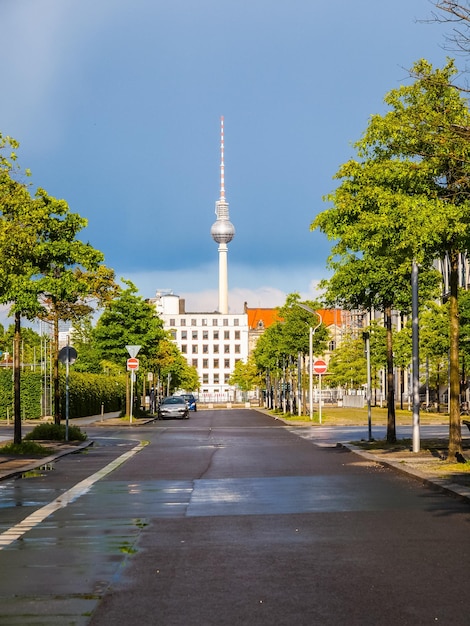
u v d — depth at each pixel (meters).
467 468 18.88
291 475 19.25
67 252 28.11
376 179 20.20
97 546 10.09
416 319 24.09
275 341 76.31
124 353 59.75
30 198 25.52
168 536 10.80
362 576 8.27
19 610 7.04
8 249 21.33
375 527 11.37
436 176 19.20
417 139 18.98
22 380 56.88
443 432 39.31
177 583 8.05
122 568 8.77
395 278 28.14
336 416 64.00
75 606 7.17
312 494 15.36
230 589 7.78
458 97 20.14
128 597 7.49
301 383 66.56
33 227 25.11
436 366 74.62
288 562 9.01
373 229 19.47
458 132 16.61
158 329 61.88
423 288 29.88
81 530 11.34
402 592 7.58
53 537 10.77
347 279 28.45
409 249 19.31
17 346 27.14
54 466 22.44
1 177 24.67
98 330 60.72
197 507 13.66
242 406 135.00
